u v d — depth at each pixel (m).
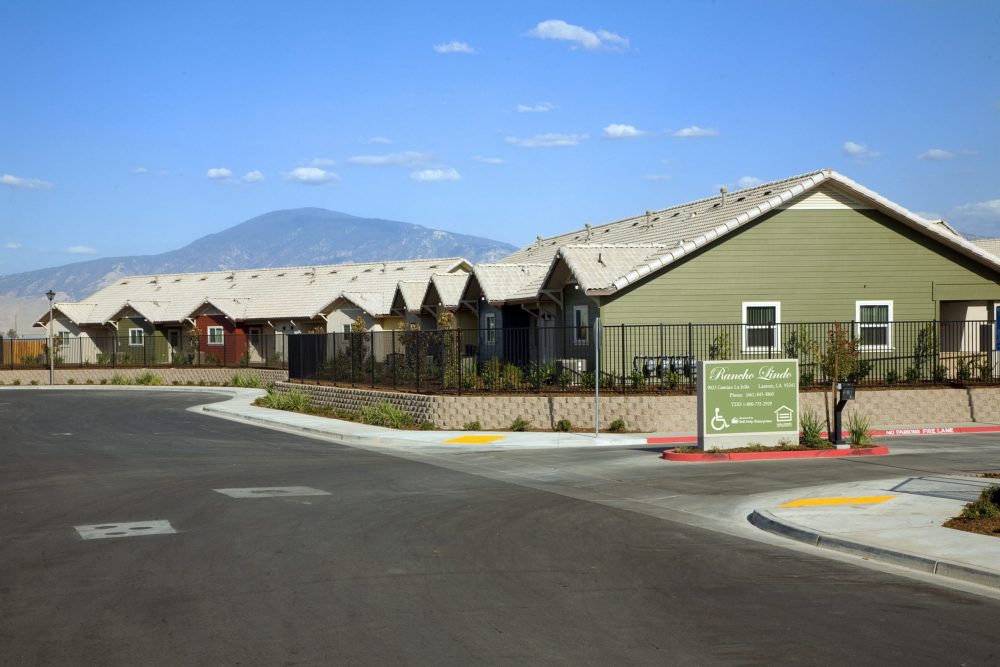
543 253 47.50
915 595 9.24
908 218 31.23
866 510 13.46
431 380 29.38
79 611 8.42
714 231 29.98
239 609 8.47
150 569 10.04
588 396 25.66
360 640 7.57
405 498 15.05
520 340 31.36
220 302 62.50
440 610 8.48
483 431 25.70
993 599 9.11
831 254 31.19
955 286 32.03
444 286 42.81
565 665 6.99
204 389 50.41
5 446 23.08
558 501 14.89
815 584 9.66
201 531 12.17
